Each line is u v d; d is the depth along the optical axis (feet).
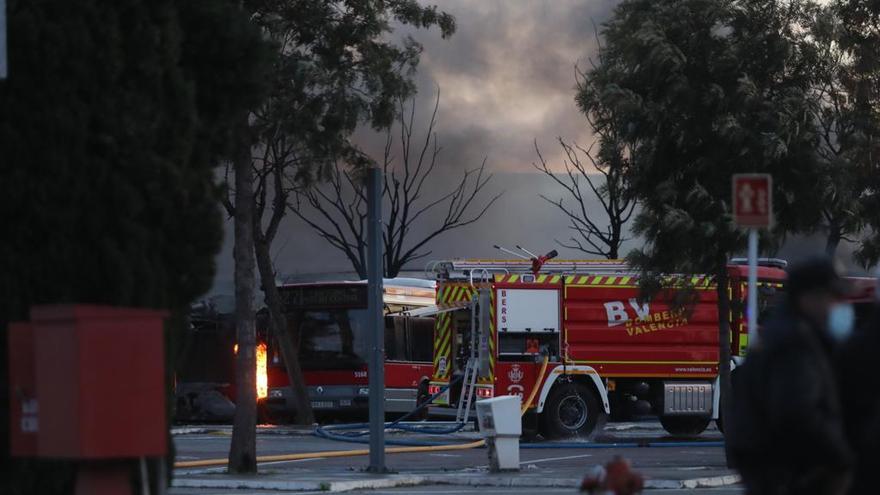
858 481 40.88
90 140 59.06
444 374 167.63
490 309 160.86
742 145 112.37
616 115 116.47
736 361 166.09
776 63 114.21
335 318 212.02
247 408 113.19
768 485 37.91
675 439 163.43
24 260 57.88
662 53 111.86
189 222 61.46
